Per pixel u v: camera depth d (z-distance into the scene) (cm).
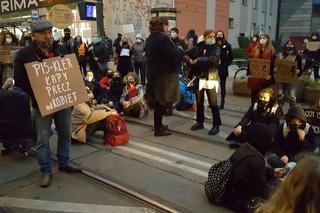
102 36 1017
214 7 2289
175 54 493
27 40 721
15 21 1268
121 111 648
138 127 583
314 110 430
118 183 369
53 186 365
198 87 538
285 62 621
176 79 510
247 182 296
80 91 377
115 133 484
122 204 329
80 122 489
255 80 595
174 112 680
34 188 361
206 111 673
